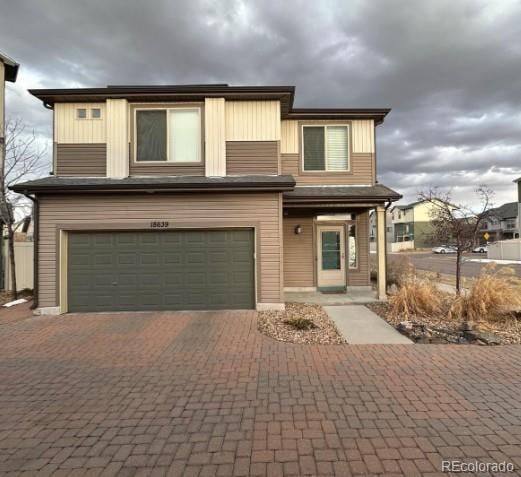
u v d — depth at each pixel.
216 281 8.63
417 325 6.79
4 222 11.65
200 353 5.45
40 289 8.35
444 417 3.45
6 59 12.58
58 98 9.04
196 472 2.68
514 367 4.77
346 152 10.91
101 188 8.12
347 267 11.75
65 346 5.89
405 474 2.62
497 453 2.86
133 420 3.47
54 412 3.66
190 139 9.20
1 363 5.12
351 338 6.21
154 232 8.63
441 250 43.91
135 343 6.00
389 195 9.54
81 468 2.74
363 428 3.26
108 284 8.55
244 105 9.24
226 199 8.60
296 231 11.67
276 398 3.90
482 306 7.07
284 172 10.74
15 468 2.75
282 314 8.05
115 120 9.05
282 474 2.65
